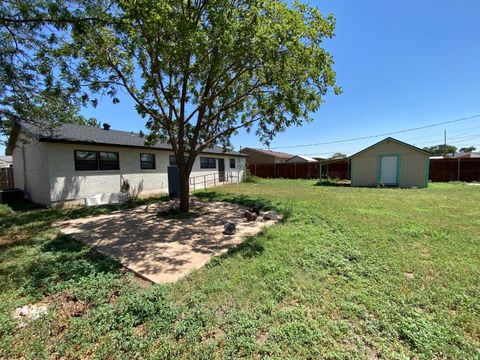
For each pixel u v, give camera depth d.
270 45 5.79
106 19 5.79
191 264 3.95
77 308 2.79
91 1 5.76
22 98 7.64
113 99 7.22
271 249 4.44
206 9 6.32
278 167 25.27
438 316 2.55
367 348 2.15
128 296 2.98
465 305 2.72
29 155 10.46
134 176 11.93
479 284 3.14
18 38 6.38
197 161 16.48
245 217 7.11
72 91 6.95
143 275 3.57
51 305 2.88
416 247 4.43
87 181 9.98
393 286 3.12
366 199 9.93
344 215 6.92
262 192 12.88
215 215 7.65
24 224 6.72
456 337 2.24
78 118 11.67
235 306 2.76
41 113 8.19
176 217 7.39
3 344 2.27
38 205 9.66
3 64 6.49
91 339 2.32
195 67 6.25
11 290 3.23
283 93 7.07
